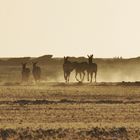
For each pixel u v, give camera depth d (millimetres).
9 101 55000
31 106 51500
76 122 42562
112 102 55438
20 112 47750
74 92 64188
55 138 37219
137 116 45750
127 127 39875
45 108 50125
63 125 40500
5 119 43906
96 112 47875
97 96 61062
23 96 60562
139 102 55688
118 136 38094
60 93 63156
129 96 61656
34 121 43062
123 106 51969
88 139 37250
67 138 37281
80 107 50938
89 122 42594
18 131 38156
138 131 39062
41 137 37375
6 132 37906
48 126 39875
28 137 37344
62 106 51500
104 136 38000
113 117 45250
